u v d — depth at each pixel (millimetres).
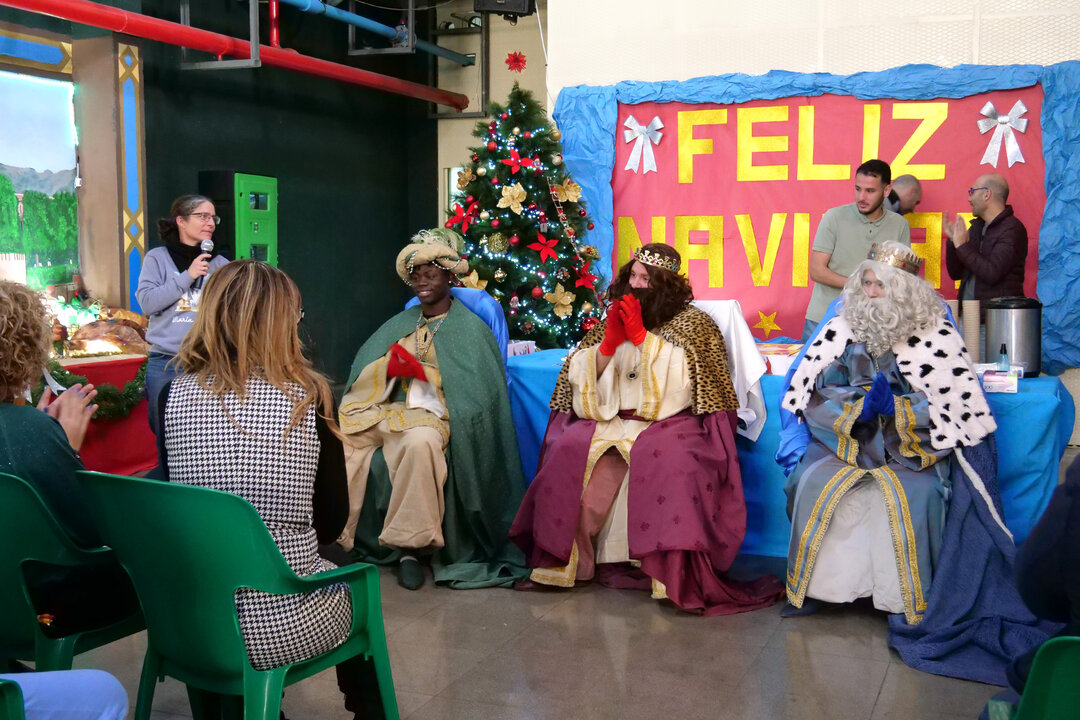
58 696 1647
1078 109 5492
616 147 6371
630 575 4078
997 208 5078
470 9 10680
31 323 2254
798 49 6047
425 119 10953
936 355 3609
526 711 2900
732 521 3871
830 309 3963
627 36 6344
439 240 4484
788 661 3262
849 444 3627
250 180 7570
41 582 2303
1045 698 1585
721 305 4281
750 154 6172
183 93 7793
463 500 4184
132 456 5969
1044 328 5684
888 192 5668
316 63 8266
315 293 9664
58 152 6840
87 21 6203
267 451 2160
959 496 3469
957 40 5766
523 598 3916
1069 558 1716
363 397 4367
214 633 2105
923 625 3324
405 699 2977
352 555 4383
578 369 4047
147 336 4484
